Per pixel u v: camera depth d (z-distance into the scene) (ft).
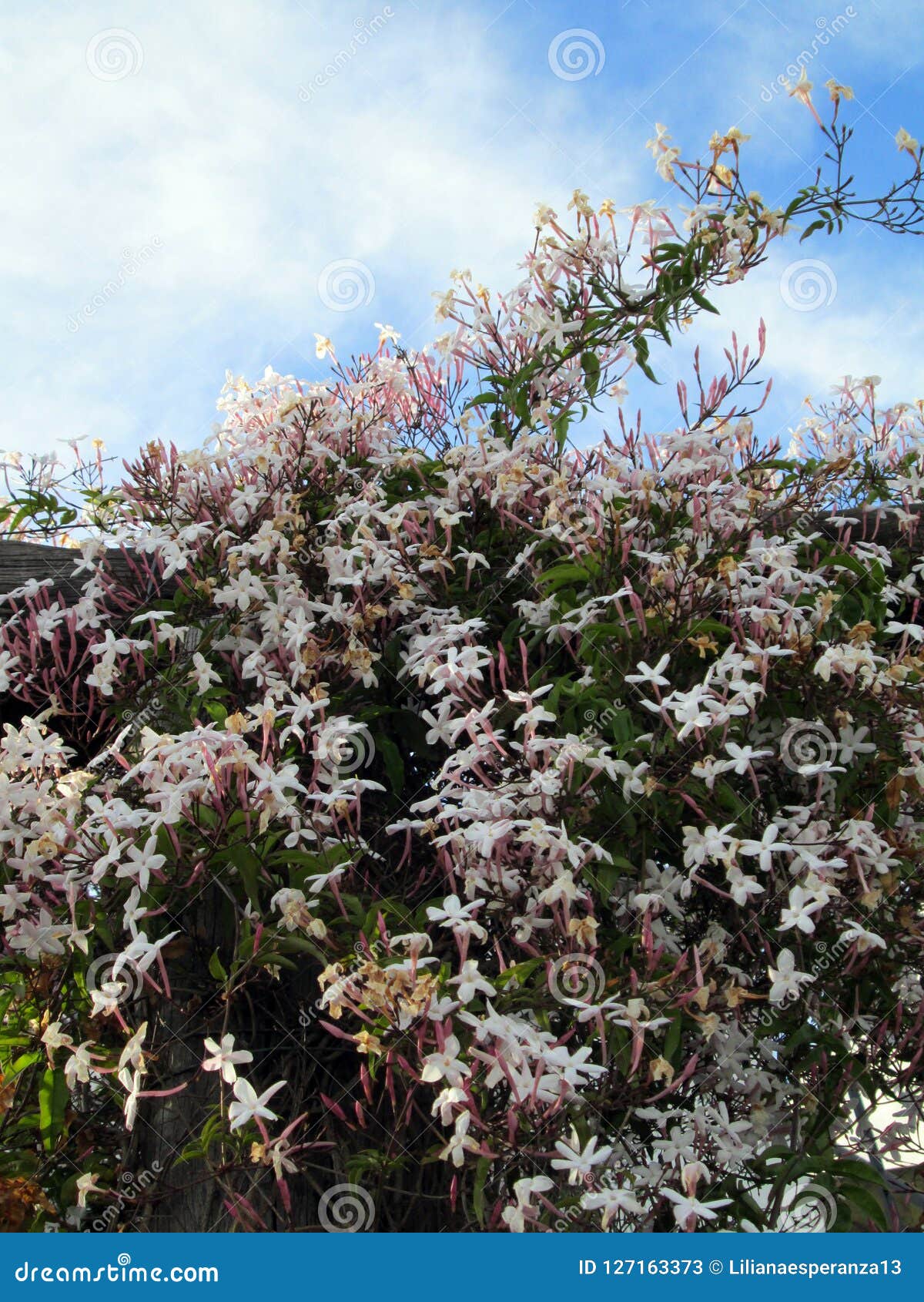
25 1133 7.94
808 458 11.18
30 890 7.44
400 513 9.63
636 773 7.37
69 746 9.71
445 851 7.47
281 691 8.59
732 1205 7.09
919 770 7.92
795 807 7.80
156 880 7.39
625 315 10.67
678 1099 7.55
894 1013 7.77
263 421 11.90
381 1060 6.56
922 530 10.33
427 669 8.27
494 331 11.07
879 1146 7.70
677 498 9.46
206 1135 6.82
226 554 9.82
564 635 8.77
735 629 8.23
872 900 7.43
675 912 7.68
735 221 10.37
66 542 11.34
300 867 7.54
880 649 9.10
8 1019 8.23
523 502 9.82
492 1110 6.77
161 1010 7.97
